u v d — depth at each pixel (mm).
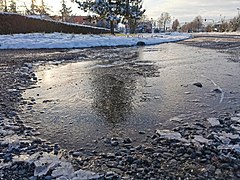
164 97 6691
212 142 3984
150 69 11047
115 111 5668
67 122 5016
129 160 3498
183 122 4922
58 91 7387
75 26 36031
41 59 13766
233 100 6285
